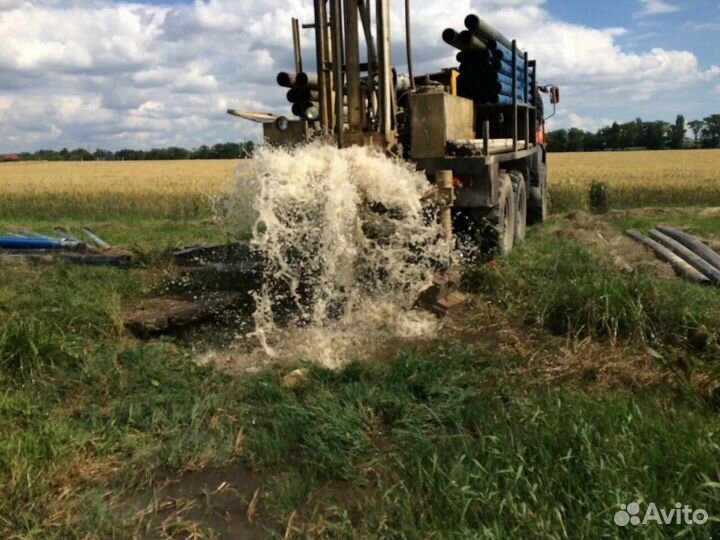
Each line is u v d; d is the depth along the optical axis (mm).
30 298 6039
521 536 2680
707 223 11469
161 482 3451
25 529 3021
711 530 2621
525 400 3941
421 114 6199
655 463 3041
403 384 4297
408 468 3287
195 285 6914
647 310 5242
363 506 3070
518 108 8984
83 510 3176
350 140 6449
